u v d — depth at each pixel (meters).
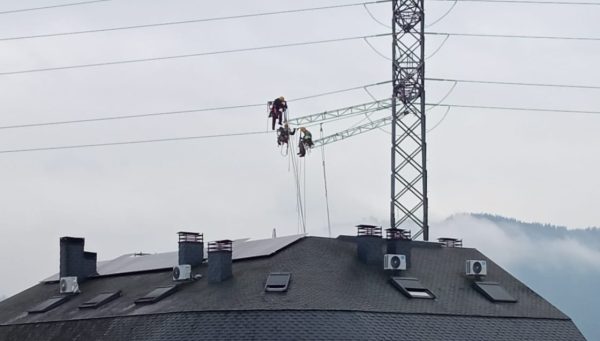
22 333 102.25
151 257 113.88
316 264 94.31
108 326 93.25
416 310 89.81
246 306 86.50
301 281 90.75
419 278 96.25
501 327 91.38
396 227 108.88
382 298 90.81
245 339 83.38
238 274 94.69
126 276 108.75
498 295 96.00
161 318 89.00
